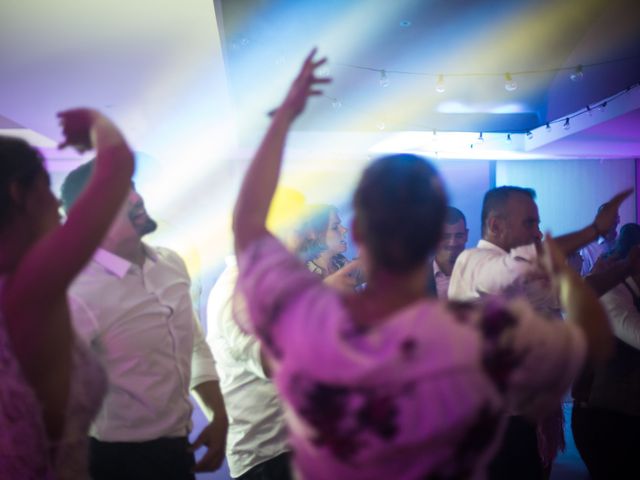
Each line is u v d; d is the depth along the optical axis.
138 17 5.46
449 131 10.75
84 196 1.33
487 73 9.35
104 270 2.25
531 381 1.08
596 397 3.38
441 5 7.31
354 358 1.06
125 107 8.24
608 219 1.59
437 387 1.05
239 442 2.99
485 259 2.53
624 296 3.26
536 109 10.83
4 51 6.16
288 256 1.18
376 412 1.06
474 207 12.19
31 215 1.50
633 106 7.41
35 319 1.33
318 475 1.13
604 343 1.19
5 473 1.40
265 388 2.96
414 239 1.13
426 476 1.07
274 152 1.27
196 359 2.62
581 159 12.04
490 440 1.10
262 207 1.23
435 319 1.08
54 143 9.57
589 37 8.02
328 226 3.72
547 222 12.14
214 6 5.22
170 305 2.36
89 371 1.56
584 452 3.48
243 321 1.25
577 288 1.25
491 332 1.07
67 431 1.50
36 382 1.40
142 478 2.23
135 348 2.24
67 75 6.95
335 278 2.24
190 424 2.43
